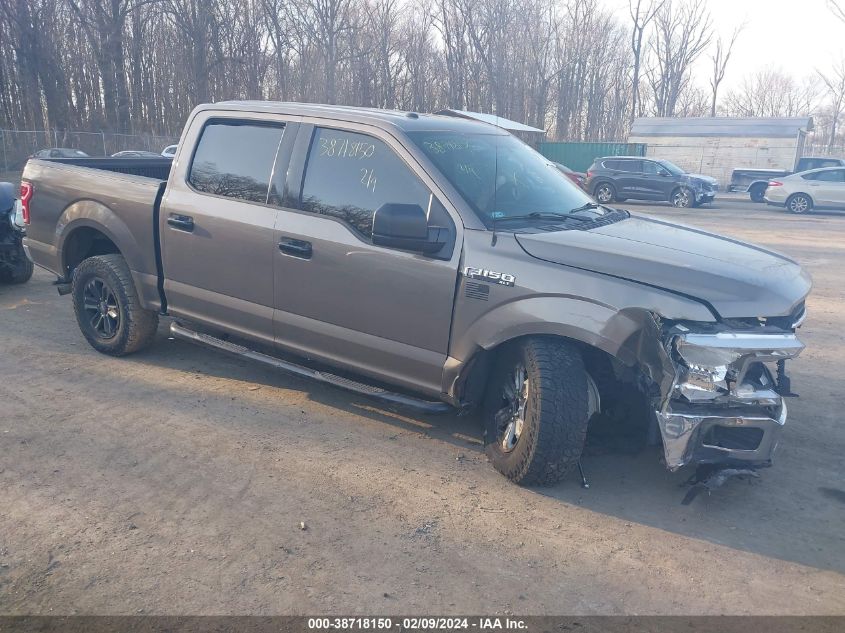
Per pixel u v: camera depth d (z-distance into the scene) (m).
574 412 3.87
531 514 3.89
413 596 3.21
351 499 3.98
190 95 39.03
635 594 3.28
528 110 43.22
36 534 3.58
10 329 6.86
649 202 26.88
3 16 37.34
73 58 40.69
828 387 5.93
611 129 54.41
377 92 38.97
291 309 4.80
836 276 10.70
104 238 6.05
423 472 4.30
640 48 50.34
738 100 70.31
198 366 5.96
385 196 4.40
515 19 41.25
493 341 4.00
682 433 3.64
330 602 3.15
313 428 4.87
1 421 4.85
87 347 6.37
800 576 3.45
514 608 3.15
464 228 4.12
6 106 40.31
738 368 3.65
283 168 4.80
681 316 3.59
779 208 24.61
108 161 6.73
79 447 4.51
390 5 38.34
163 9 37.09
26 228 6.37
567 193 5.00
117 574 3.29
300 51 38.34
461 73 39.19
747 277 3.75
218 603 3.12
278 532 3.65
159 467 4.29
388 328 4.40
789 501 4.14
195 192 5.20
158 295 5.57
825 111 63.03
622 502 4.05
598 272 3.79
